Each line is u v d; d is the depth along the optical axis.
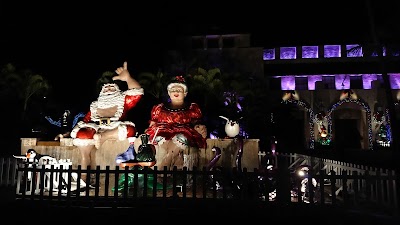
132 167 11.52
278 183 8.75
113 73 21.92
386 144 38.78
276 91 42.41
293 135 41.69
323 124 41.22
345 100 41.38
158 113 13.80
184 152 12.88
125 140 13.41
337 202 9.51
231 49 42.72
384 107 40.56
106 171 9.11
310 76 43.97
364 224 8.30
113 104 13.58
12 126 27.53
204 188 8.91
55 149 14.30
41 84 29.14
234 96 29.72
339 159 27.22
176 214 8.71
